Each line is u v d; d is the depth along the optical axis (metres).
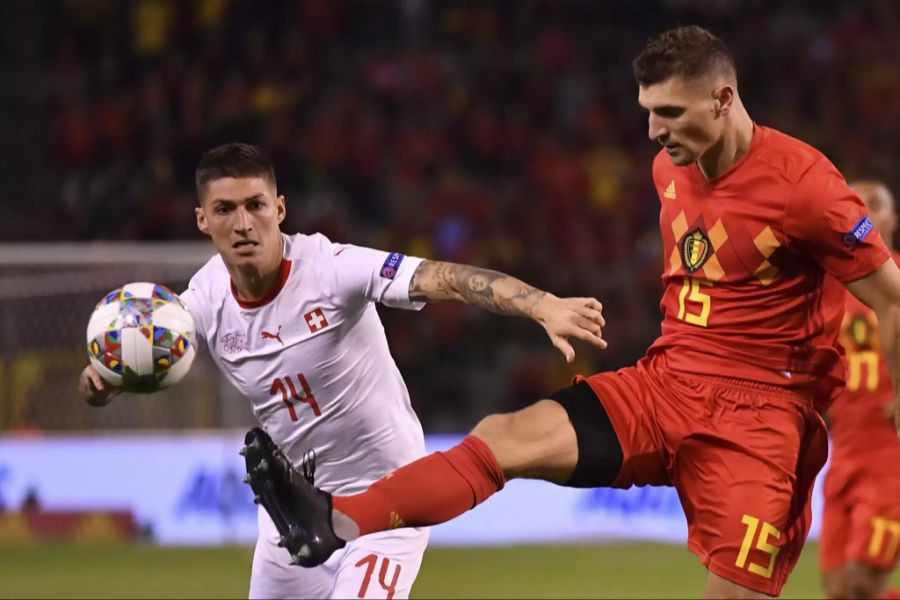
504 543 49.56
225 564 42.94
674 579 40.38
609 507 50.69
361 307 19.22
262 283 19.02
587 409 19.00
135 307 18.17
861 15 78.12
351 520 17.34
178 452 48.75
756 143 18.70
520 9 77.25
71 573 40.84
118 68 70.88
